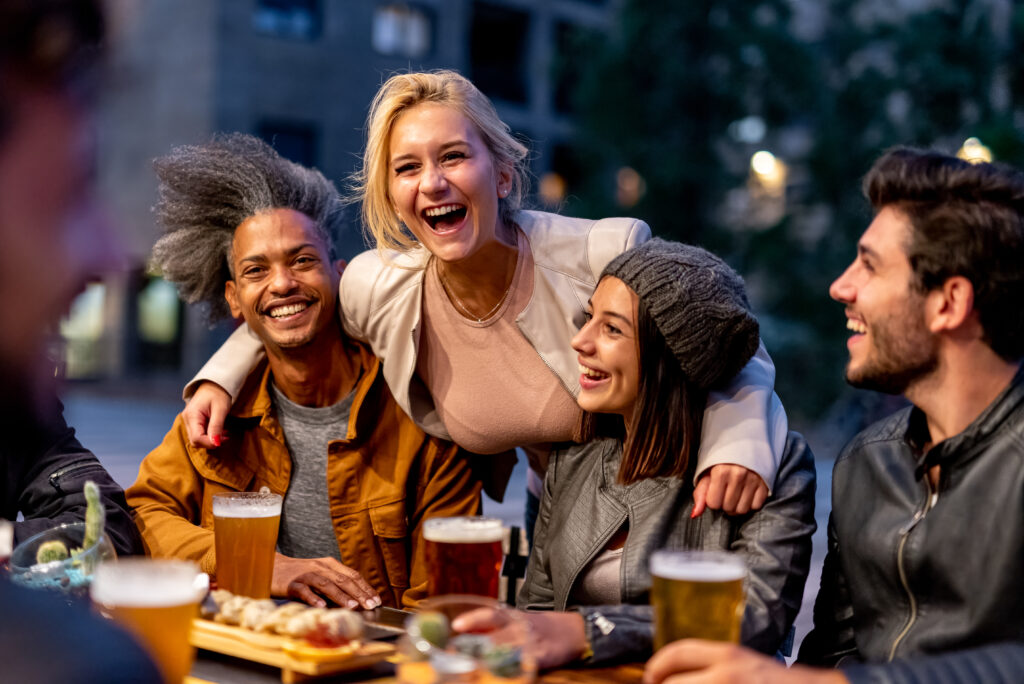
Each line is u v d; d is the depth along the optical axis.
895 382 1.32
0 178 0.35
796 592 1.47
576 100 12.20
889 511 1.37
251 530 1.43
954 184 1.24
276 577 1.67
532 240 1.96
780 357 11.38
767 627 1.39
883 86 11.55
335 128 15.80
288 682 1.18
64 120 0.36
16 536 1.53
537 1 17.83
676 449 1.60
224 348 2.11
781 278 11.80
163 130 14.44
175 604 0.98
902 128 11.67
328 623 1.22
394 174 1.88
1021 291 1.23
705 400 1.62
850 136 11.53
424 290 2.01
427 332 2.03
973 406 1.28
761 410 1.59
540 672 1.26
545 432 1.98
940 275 1.24
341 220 2.23
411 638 1.02
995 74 11.99
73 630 0.37
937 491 1.32
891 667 1.06
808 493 1.54
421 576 2.06
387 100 1.87
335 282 2.07
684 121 11.70
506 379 1.98
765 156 11.12
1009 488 1.23
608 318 1.61
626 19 11.81
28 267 0.36
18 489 1.75
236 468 2.07
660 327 1.56
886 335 1.29
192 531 1.86
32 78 0.36
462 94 1.87
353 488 2.05
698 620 1.07
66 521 1.59
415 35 16.67
